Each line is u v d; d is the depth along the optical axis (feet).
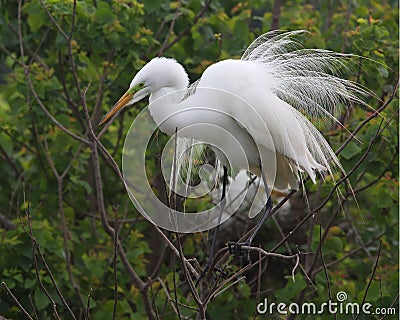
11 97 41.11
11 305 32.45
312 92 25.66
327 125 29.04
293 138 24.71
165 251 32.86
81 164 37.19
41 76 36.01
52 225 38.34
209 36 37.88
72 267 34.96
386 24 38.70
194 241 37.58
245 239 26.23
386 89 34.71
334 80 25.84
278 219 39.50
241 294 35.45
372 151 32.19
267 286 40.11
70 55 29.68
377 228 37.04
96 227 39.19
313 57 26.40
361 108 32.35
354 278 38.86
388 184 32.83
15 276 31.60
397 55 34.58
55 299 32.19
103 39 34.40
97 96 36.73
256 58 26.43
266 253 20.88
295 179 26.30
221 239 38.83
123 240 36.42
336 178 31.91
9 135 39.60
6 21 38.06
